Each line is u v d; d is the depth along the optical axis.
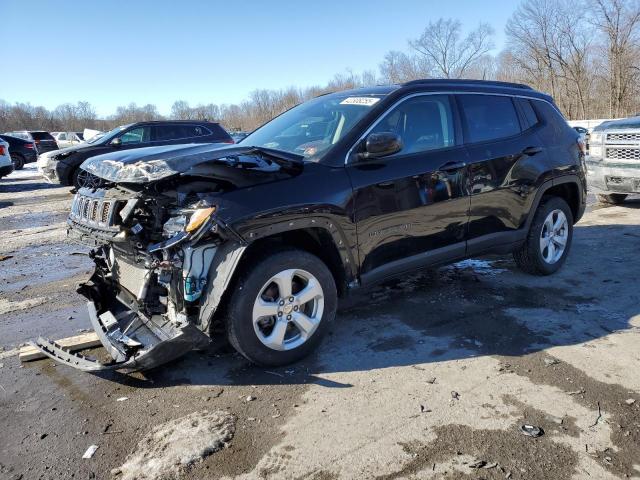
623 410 2.82
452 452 2.50
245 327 3.14
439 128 4.13
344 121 3.80
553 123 5.10
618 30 39.28
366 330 3.94
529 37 44.97
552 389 3.05
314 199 3.26
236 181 3.08
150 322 3.24
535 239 4.90
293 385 3.18
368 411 2.87
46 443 2.65
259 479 2.35
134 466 2.46
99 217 3.21
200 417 2.85
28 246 7.43
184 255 2.96
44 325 4.28
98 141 12.60
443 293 4.71
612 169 8.20
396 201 3.71
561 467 2.38
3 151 14.65
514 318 4.11
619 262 5.58
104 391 3.16
